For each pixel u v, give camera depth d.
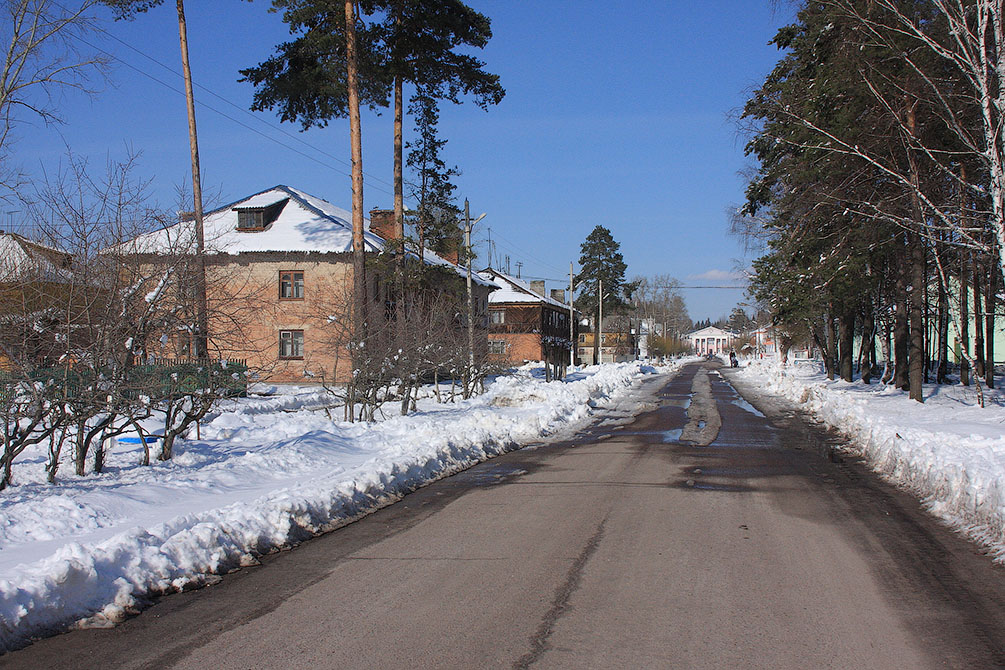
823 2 17.28
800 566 6.90
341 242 37.88
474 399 27.16
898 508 9.57
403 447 13.41
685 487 11.12
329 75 25.53
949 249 22.11
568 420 21.89
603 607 5.75
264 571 6.91
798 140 20.70
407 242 31.47
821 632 5.22
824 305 31.69
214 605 5.95
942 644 5.00
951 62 15.98
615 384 39.00
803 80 21.67
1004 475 8.27
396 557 7.32
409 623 5.44
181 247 11.00
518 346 73.19
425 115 35.78
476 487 11.27
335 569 6.93
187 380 11.63
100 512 8.09
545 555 7.30
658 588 6.23
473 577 6.58
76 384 9.70
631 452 15.21
